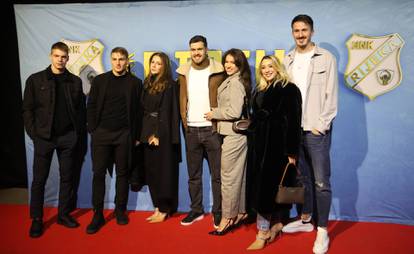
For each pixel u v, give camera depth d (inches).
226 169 117.9
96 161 126.4
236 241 116.5
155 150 128.2
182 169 141.9
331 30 129.0
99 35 142.1
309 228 124.2
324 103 113.0
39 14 143.5
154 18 138.3
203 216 137.1
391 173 129.9
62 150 128.9
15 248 112.8
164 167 127.3
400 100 127.4
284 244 114.4
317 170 113.3
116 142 125.9
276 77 110.4
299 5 129.8
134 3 138.7
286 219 133.6
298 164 122.3
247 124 116.1
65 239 119.2
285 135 107.2
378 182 130.9
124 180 129.7
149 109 127.3
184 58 137.9
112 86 124.4
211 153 126.9
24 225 131.0
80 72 144.8
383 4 125.3
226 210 119.2
